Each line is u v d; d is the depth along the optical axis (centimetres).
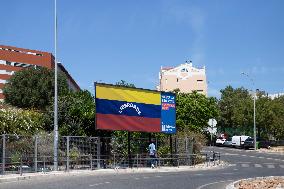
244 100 9219
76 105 4072
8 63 10338
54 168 2978
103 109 3375
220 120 10325
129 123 3525
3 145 2672
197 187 2114
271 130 8644
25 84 7612
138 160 3678
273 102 8444
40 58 10806
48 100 7525
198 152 4331
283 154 5953
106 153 3588
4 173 2656
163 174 3008
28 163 2891
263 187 2008
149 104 3694
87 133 3978
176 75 13100
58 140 3136
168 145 4138
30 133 3666
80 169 3161
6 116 3600
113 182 2319
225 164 4216
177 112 5797
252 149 7369
